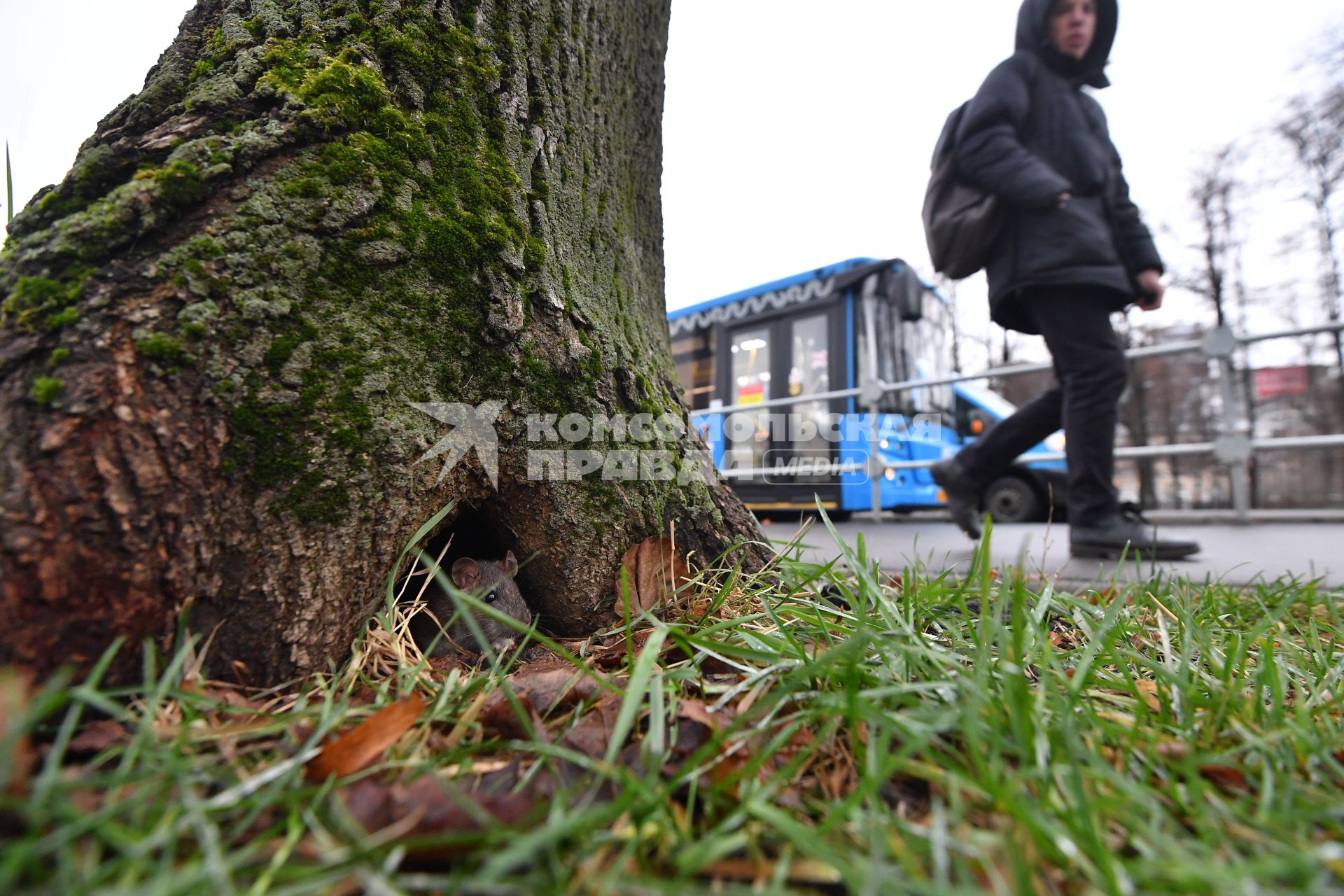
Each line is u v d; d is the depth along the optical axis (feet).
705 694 4.44
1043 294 11.77
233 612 4.38
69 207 4.42
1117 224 12.44
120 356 3.98
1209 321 74.64
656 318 8.52
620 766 3.41
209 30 5.56
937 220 12.55
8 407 3.73
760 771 3.49
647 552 6.77
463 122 5.81
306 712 3.88
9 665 3.49
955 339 77.97
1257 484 70.08
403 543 5.35
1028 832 2.65
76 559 3.71
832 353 29.76
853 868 2.50
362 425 4.87
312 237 4.77
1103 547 12.41
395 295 5.16
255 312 4.45
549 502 6.36
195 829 2.75
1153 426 77.92
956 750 3.65
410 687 4.46
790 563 7.20
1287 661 5.33
